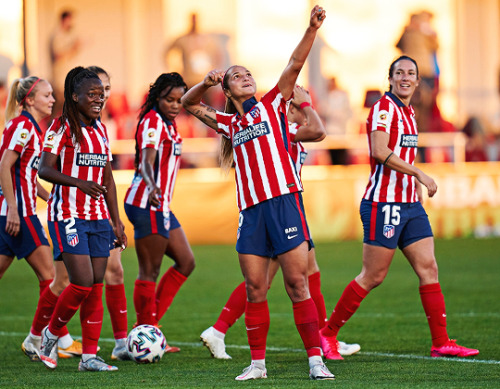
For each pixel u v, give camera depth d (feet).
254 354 61.62
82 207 66.90
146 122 77.97
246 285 61.82
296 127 66.85
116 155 214.90
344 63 243.60
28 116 75.61
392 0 244.63
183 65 238.07
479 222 207.41
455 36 245.24
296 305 60.90
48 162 65.77
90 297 67.41
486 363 67.21
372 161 73.61
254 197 60.90
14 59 234.38
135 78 239.30
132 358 71.00
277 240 60.34
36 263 76.59
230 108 66.28
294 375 62.44
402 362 68.44
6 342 85.51
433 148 224.74
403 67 73.10
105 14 236.63
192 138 216.95
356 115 234.79
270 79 245.86
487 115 239.50
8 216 73.51
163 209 79.61
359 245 191.52
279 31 245.45
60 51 234.38
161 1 239.50
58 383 59.72
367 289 72.23
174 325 97.19
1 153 74.69
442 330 72.13
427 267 72.59
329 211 202.49
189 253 83.46
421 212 73.15
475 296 116.16
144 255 79.66
